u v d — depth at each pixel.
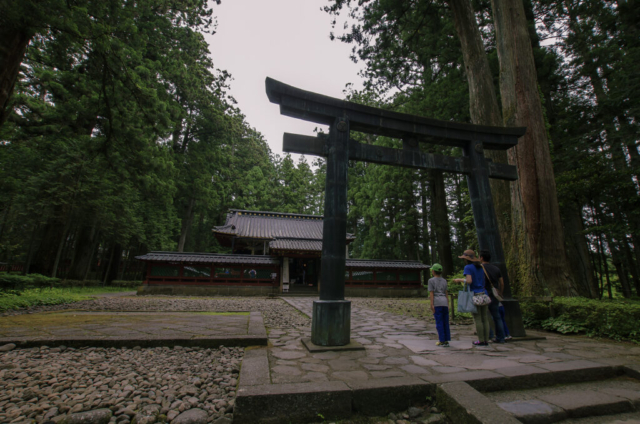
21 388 2.98
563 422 2.57
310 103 4.94
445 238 20.47
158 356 4.14
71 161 14.62
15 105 13.28
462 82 15.92
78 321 6.16
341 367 3.45
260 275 18.64
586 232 10.43
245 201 37.22
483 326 4.71
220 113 27.14
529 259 7.33
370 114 5.37
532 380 3.19
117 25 8.66
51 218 15.29
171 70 21.47
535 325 6.60
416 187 23.97
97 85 13.28
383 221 26.34
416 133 5.71
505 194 9.00
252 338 4.71
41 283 13.16
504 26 8.74
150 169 12.05
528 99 7.99
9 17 6.36
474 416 2.35
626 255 13.73
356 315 9.06
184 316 7.36
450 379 3.01
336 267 4.61
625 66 12.23
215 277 17.88
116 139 11.09
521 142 7.81
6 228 17.28
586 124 13.96
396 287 20.31
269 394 2.54
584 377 3.40
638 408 2.83
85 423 2.36
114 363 3.81
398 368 3.42
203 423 2.42
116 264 24.97
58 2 6.47
